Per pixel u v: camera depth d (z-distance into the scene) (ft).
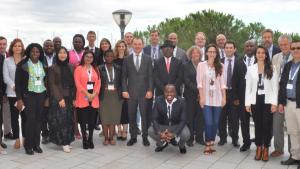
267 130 19.15
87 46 25.11
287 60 19.45
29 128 19.92
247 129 21.08
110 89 22.13
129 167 18.16
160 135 20.07
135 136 22.58
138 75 21.91
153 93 22.34
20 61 19.72
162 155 20.31
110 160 19.27
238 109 21.61
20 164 18.24
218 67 20.36
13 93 20.59
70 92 20.89
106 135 22.39
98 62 24.23
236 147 22.13
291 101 18.06
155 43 25.27
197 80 20.79
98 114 23.29
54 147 21.68
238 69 21.17
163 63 21.90
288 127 18.45
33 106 19.88
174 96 20.53
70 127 20.92
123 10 35.27
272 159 19.72
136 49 21.97
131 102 22.07
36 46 19.92
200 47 24.44
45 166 18.02
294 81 17.85
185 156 20.17
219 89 20.53
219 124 22.39
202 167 18.28
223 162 19.13
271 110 18.76
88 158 19.56
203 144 22.77
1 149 20.47
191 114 22.09
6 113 22.94
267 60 18.94
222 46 24.31
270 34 21.93
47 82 20.56
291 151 18.66
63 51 20.49
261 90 18.95
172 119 20.65
